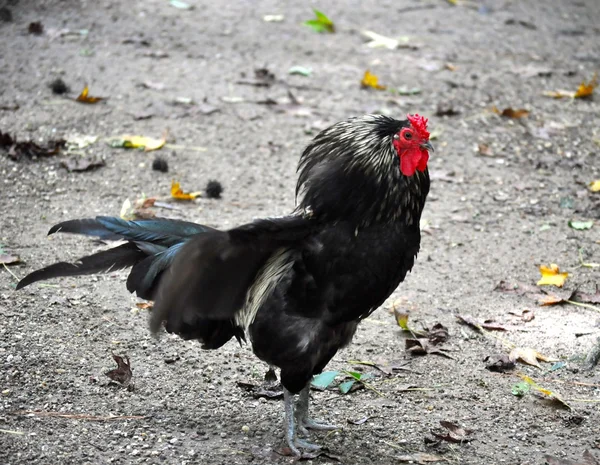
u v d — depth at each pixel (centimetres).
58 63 1509
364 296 702
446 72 1616
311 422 773
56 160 1232
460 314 968
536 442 757
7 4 1739
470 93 1536
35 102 1372
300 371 718
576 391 839
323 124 1383
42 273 701
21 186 1161
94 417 754
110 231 724
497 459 729
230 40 1688
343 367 866
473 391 834
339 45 1711
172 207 1138
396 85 1545
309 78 1549
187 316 654
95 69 1503
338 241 686
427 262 1077
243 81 1505
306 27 1784
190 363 853
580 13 1994
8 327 873
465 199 1230
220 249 627
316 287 697
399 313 927
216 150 1305
